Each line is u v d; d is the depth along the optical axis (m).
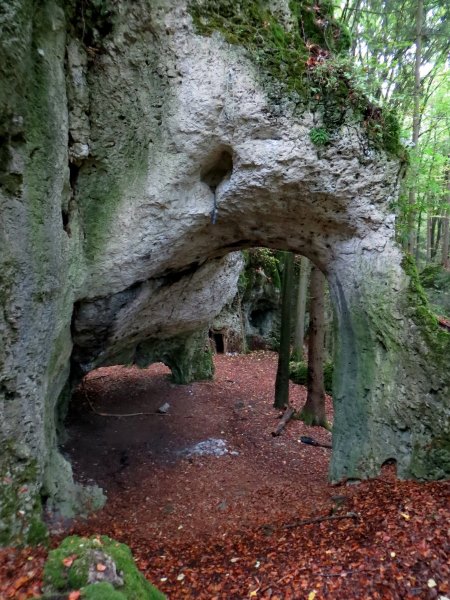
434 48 13.74
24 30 3.93
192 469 8.23
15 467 4.52
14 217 4.30
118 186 5.90
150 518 6.34
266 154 5.74
